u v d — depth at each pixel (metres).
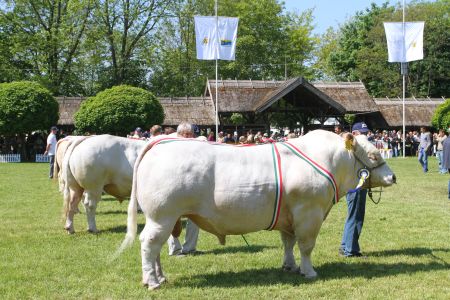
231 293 6.80
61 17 47.22
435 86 60.88
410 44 33.28
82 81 52.34
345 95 42.53
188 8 53.34
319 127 41.56
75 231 10.98
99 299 6.59
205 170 6.88
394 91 59.75
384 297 6.62
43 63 47.41
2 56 46.22
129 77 53.41
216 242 9.88
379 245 9.59
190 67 56.16
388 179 7.89
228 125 41.09
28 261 8.44
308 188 7.13
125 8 49.78
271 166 7.12
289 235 7.82
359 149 7.81
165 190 6.75
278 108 39.12
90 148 10.39
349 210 8.76
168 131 11.09
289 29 60.53
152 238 6.82
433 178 21.83
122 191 10.71
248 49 55.78
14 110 34.72
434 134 41.75
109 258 8.63
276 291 6.89
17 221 12.14
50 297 6.66
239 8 55.19
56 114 36.44
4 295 6.72
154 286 6.91
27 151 39.38
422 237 10.23
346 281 7.34
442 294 6.74
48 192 17.59
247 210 6.95
